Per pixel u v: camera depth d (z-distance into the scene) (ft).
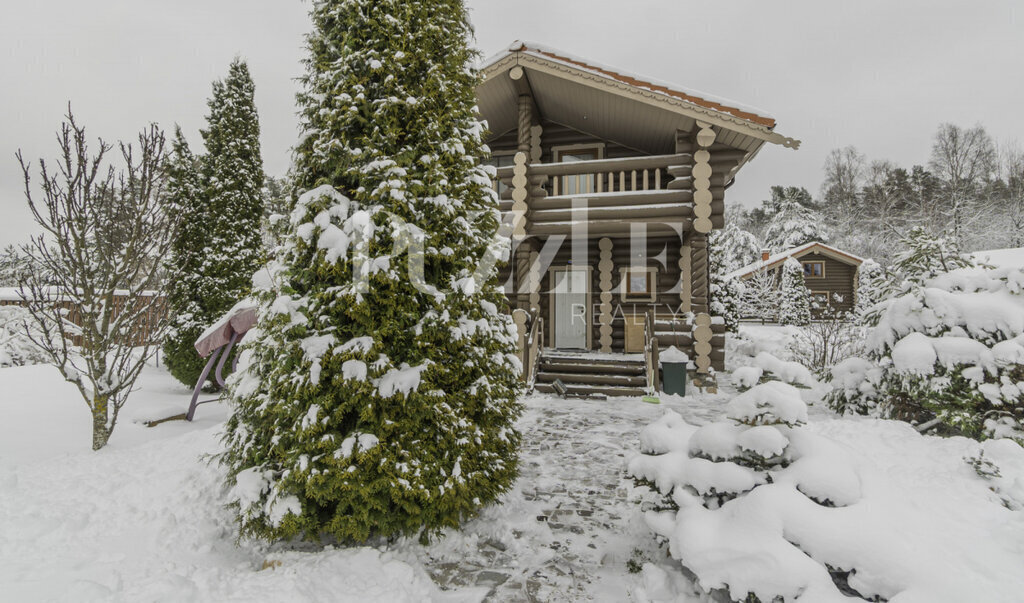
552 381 31.63
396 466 11.69
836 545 8.03
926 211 119.34
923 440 16.75
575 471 17.40
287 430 12.12
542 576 10.89
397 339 12.37
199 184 34.27
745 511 8.94
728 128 29.09
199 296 31.81
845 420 20.29
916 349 18.48
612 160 32.89
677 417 12.50
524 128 33.60
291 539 12.50
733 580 8.20
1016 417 16.67
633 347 37.52
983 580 7.96
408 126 13.03
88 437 19.19
